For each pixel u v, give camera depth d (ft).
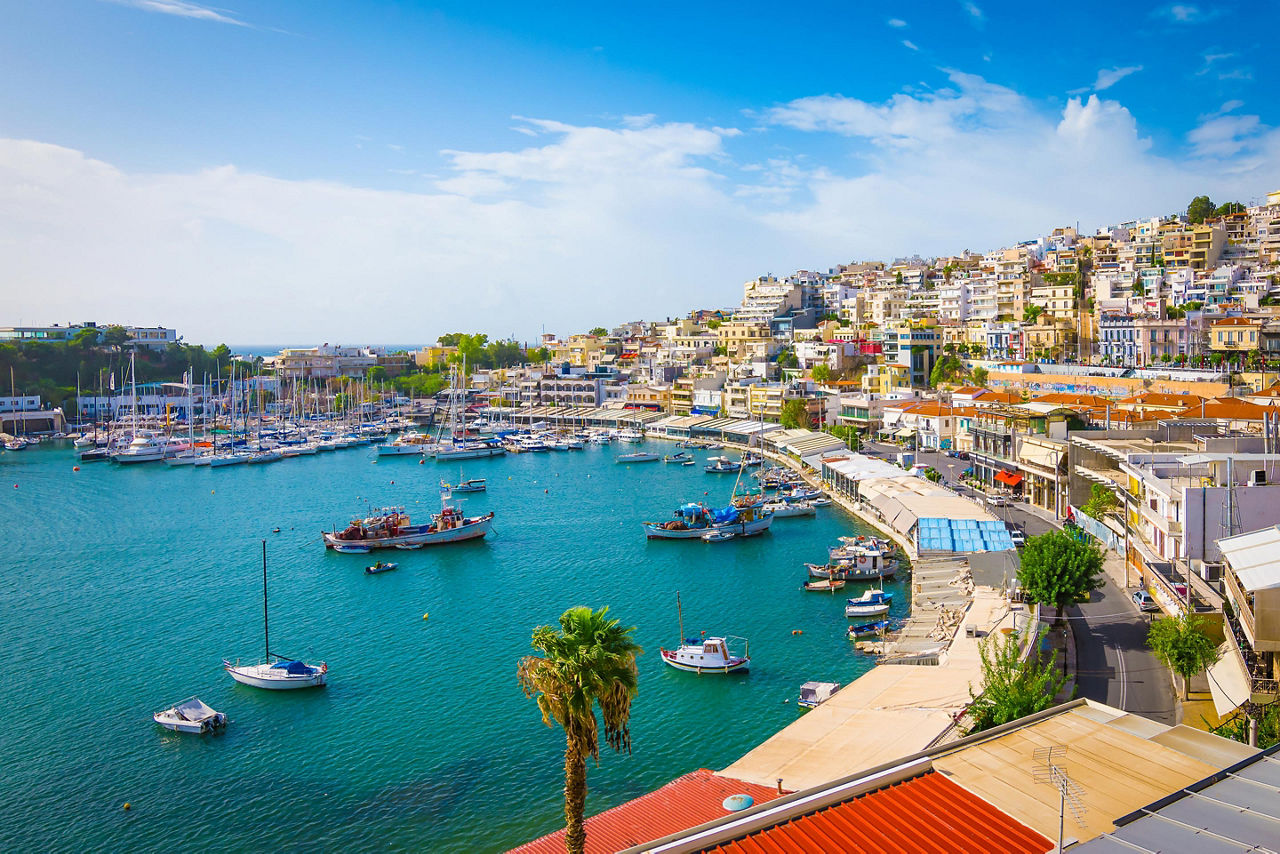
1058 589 242.99
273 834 181.06
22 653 284.41
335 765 208.74
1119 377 595.88
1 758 214.07
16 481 652.89
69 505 553.23
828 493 529.04
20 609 332.60
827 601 323.98
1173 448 334.03
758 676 254.68
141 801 194.49
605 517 495.00
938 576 323.37
